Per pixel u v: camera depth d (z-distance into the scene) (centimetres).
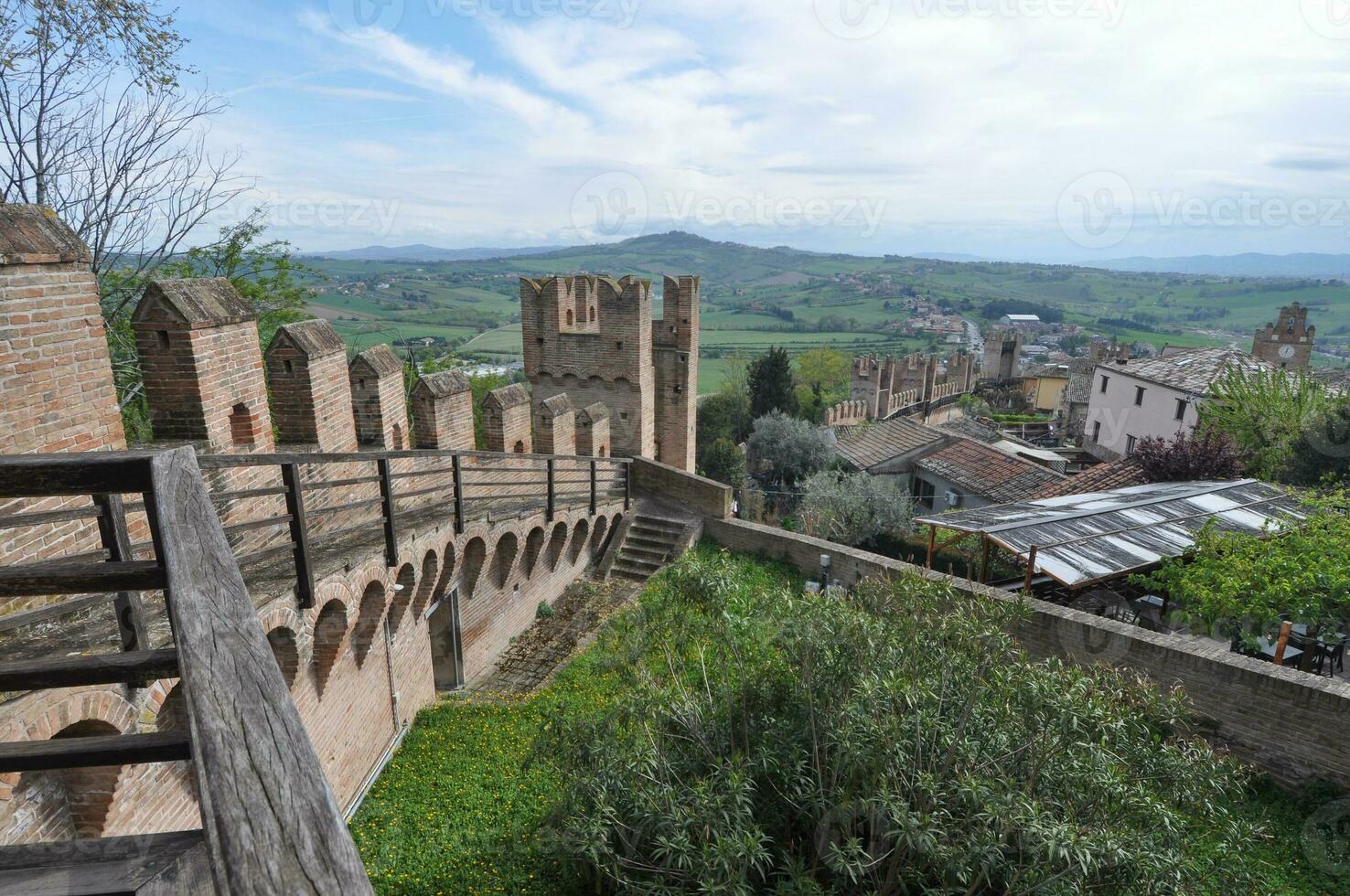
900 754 622
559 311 1855
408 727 1030
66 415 511
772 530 1639
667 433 2059
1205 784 638
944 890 562
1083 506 1653
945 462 3075
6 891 155
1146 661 1082
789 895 601
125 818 525
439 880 766
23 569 175
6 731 379
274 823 110
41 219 498
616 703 757
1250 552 1271
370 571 784
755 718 754
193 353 652
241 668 136
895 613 764
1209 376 3178
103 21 1252
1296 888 816
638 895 615
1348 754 926
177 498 173
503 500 1300
